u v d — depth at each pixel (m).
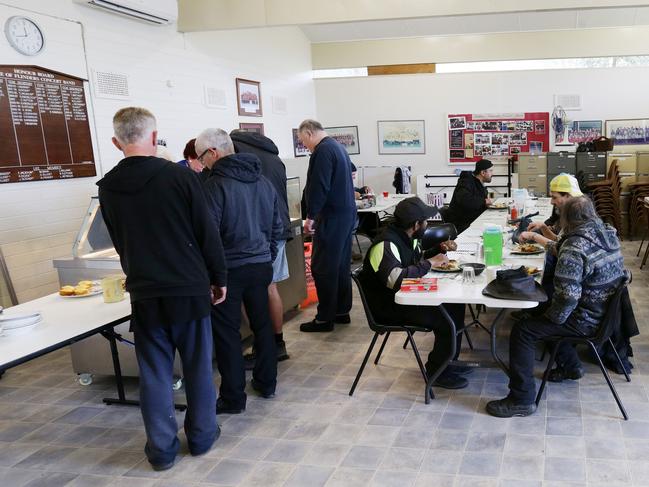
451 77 9.65
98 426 2.94
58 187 4.50
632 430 2.58
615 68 9.04
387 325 3.01
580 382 3.12
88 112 4.77
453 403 2.96
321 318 4.24
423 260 3.06
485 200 5.57
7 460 2.64
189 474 2.44
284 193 3.77
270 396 3.14
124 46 5.19
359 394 3.13
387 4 5.59
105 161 4.96
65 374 3.69
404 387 3.19
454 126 9.76
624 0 5.12
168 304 2.29
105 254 3.30
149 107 5.55
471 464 2.38
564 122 9.29
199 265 2.34
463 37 9.38
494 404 2.80
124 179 2.25
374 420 2.82
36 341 2.18
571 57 9.05
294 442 2.65
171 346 2.44
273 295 3.61
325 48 9.88
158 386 2.41
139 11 5.11
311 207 3.95
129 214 2.26
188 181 2.29
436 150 9.89
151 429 2.43
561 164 8.62
